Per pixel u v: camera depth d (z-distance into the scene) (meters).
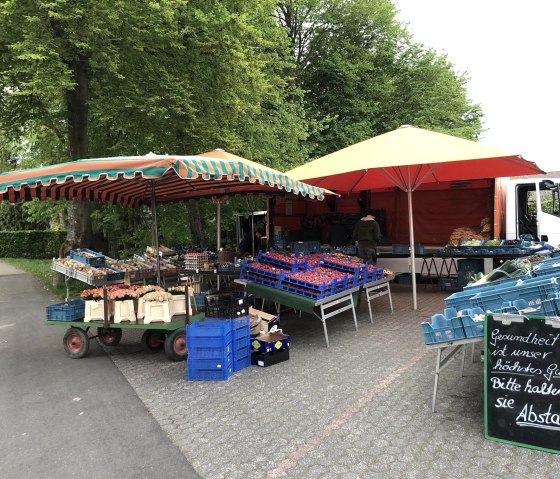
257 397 4.39
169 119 11.91
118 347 6.46
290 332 7.05
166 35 10.72
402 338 6.45
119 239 15.67
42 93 9.48
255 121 14.45
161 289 6.05
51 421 4.01
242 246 14.33
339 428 3.67
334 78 19.14
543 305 3.38
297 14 18.98
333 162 8.19
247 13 12.47
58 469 3.19
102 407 4.29
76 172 5.08
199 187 7.74
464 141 7.87
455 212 13.20
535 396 3.22
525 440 3.24
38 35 9.33
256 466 3.13
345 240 13.73
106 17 9.48
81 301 6.14
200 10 11.27
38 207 15.23
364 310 8.73
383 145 7.98
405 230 13.83
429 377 4.80
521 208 11.06
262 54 13.44
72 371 5.42
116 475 3.08
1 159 20.58
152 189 6.99
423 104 20.17
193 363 4.94
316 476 2.98
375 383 4.67
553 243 10.59
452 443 3.35
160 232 14.70
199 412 4.09
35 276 16.00
